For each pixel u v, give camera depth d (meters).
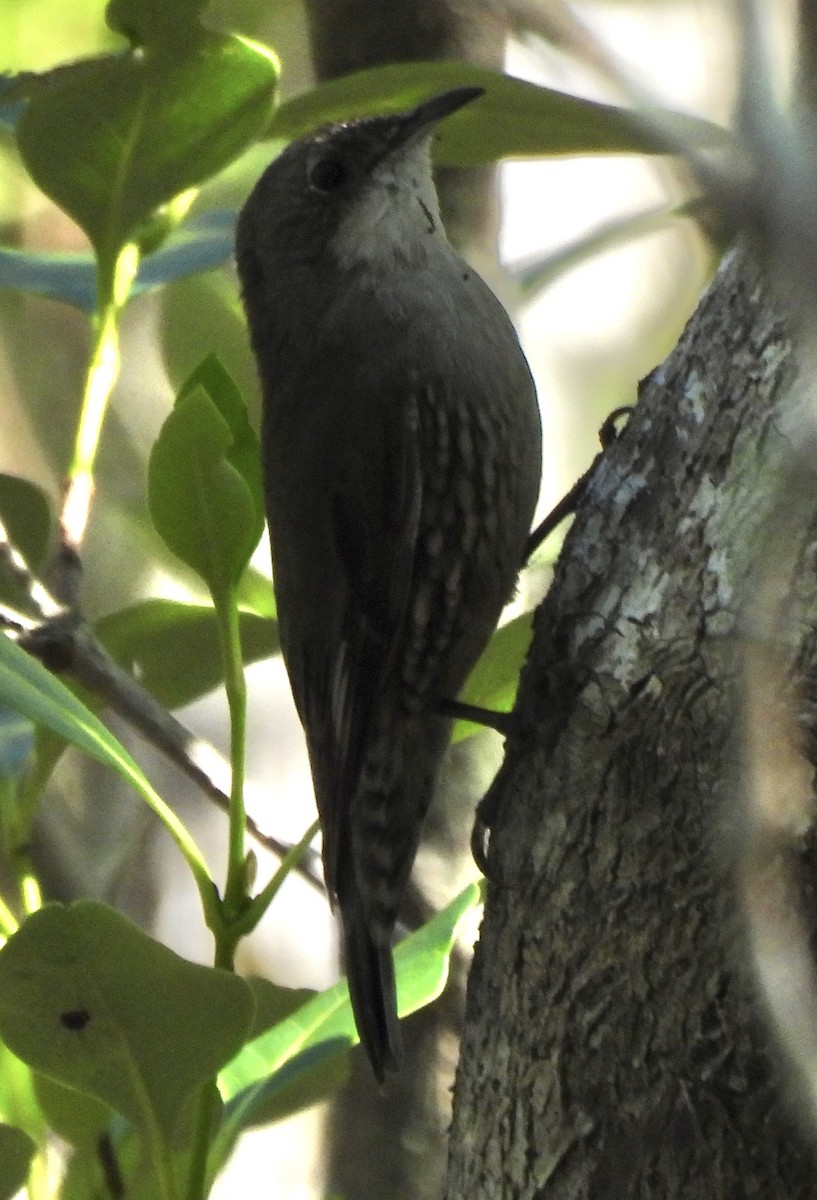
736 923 4.36
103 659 6.00
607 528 5.30
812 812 4.05
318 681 7.19
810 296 1.90
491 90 5.77
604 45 2.72
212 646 6.81
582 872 4.84
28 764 6.18
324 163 7.39
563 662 5.14
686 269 8.78
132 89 5.87
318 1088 5.90
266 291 7.51
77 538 6.13
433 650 7.13
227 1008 4.60
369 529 7.12
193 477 5.16
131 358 9.82
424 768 7.06
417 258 7.25
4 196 9.75
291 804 10.72
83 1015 4.62
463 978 7.71
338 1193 7.71
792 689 4.17
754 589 4.27
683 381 5.27
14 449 10.32
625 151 5.79
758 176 1.89
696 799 4.62
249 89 5.89
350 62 7.82
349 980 6.07
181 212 6.55
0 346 10.12
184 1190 5.22
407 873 7.07
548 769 5.07
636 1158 4.55
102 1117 5.50
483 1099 5.04
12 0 9.18
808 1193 4.31
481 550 7.11
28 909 5.79
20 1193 5.26
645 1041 4.59
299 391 7.32
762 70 1.89
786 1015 3.90
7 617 5.95
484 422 6.97
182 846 4.96
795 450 4.01
